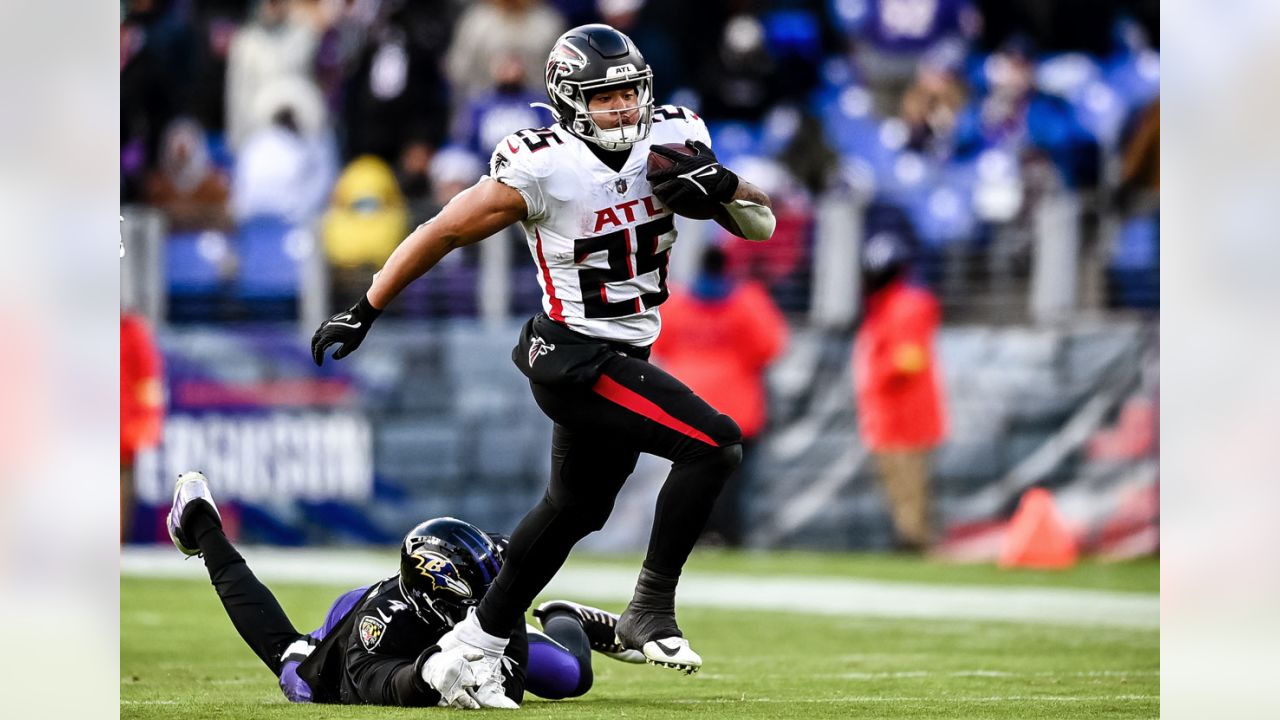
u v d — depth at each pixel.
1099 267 43.34
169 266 44.31
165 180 49.88
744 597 33.78
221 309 44.34
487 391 43.53
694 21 53.22
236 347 42.97
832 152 47.44
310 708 15.98
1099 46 52.03
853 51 51.94
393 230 44.38
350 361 43.34
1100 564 40.72
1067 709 17.25
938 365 42.22
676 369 40.72
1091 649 25.38
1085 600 33.31
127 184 50.44
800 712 16.48
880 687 19.73
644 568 15.62
